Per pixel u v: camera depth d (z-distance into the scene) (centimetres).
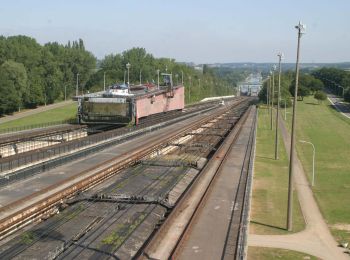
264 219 3622
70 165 4141
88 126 6694
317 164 6216
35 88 13550
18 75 12694
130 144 5597
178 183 3784
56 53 18238
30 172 3631
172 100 9725
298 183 4997
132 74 19412
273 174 5400
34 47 17075
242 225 2544
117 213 2880
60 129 6106
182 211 2977
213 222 2714
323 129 10506
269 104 14725
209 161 4650
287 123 11575
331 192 4644
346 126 11131
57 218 2789
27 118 11194
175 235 2534
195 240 2417
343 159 6644
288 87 18612
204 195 3222
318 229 3434
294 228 3431
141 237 2525
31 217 2791
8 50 15162
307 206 4069
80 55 18575
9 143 4862
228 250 2289
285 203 4128
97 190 3441
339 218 3744
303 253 2934
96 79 18962
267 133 9556
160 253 2286
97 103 6291
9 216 2623
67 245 2388
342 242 3164
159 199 3155
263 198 4256
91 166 4100
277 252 2928
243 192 3428
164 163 4578
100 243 2386
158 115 8581
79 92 18550
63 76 17200
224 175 4053
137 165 4503
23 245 2370
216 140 7012
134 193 3391
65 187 3353
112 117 6272
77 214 2864
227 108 15625
